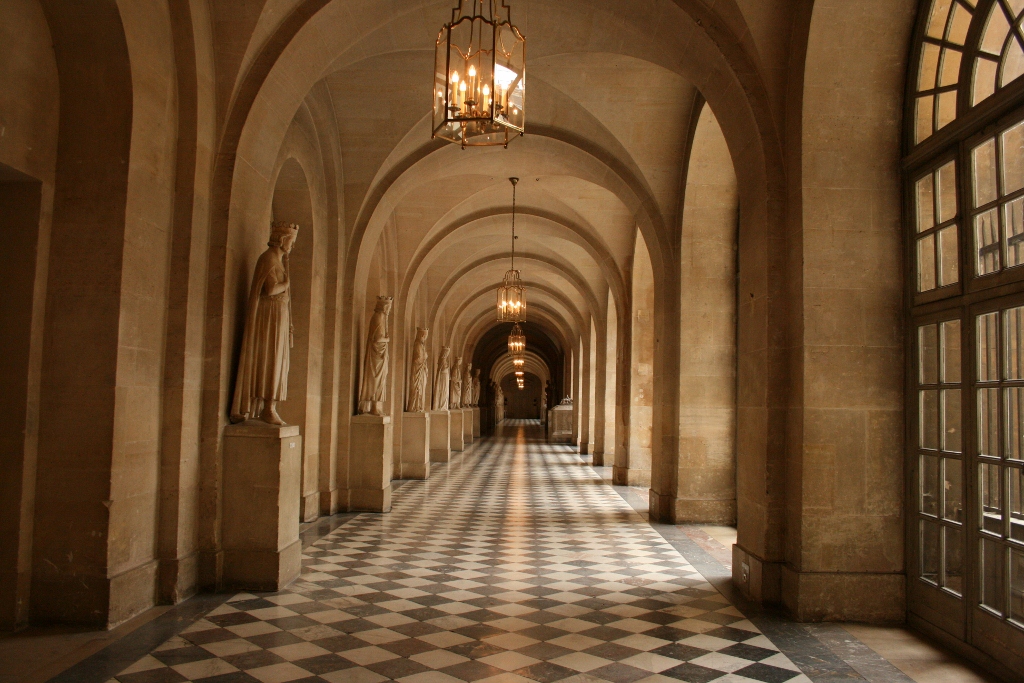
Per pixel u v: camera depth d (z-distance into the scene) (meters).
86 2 5.01
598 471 18.39
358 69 9.73
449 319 25.16
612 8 7.14
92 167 5.33
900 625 5.69
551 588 6.70
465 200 14.72
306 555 7.97
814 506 5.87
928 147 5.54
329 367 10.67
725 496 10.45
